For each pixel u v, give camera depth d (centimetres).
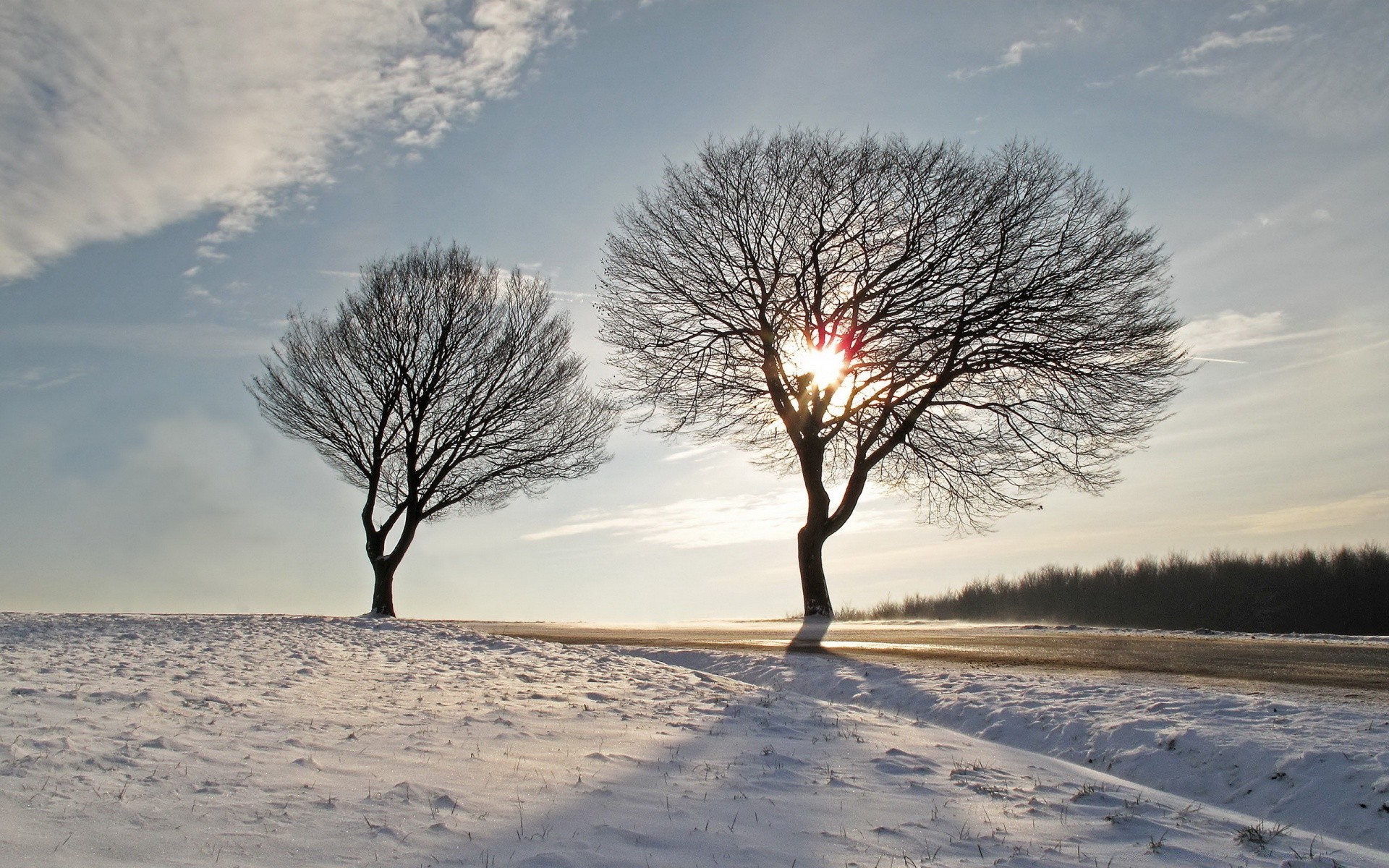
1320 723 760
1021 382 2267
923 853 546
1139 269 2175
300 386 2811
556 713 917
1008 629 2006
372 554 2812
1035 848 559
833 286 2362
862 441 2370
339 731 770
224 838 484
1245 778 694
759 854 529
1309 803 637
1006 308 2178
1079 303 2169
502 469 2930
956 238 2242
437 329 2878
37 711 757
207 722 767
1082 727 862
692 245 2400
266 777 605
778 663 1384
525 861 485
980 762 779
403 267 2936
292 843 487
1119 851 557
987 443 2312
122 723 732
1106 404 2181
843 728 903
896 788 688
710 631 2052
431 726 816
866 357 2300
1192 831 596
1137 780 750
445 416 2891
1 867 414
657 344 2388
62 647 1312
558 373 2973
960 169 2280
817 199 2322
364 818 536
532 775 665
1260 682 1008
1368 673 1066
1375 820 593
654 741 808
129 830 481
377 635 1764
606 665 1366
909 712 1046
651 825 568
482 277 2981
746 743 818
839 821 602
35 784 541
